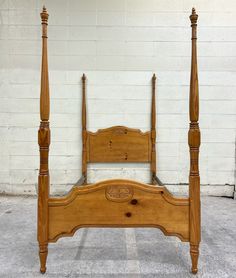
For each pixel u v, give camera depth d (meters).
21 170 3.38
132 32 3.33
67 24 3.32
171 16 3.32
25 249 2.03
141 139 3.24
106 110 3.35
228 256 1.93
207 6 3.32
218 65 3.34
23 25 3.32
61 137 3.36
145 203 1.71
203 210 2.92
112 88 3.35
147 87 3.35
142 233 2.37
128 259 1.88
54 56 3.32
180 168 3.38
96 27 3.33
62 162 3.37
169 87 3.35
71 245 2.11
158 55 3.34
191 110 1.72
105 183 1.71
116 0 3.31
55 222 1.70
